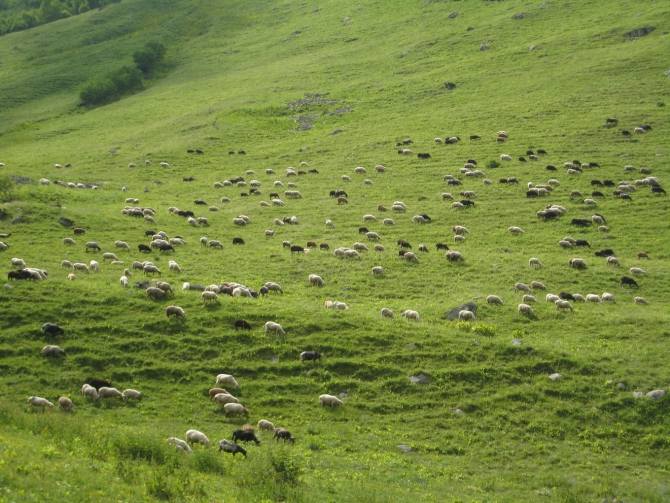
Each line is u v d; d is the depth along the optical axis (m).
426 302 37.00
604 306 36.41
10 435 17.59
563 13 105.12
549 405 26.48
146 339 29.27
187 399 25.81
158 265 42.19
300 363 28.38
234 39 134.62
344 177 64.06
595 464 23.20
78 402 24.67
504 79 86.81
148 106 101.00
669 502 20.62
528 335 32.41
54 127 95.50
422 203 56.31
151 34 140.75
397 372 28.25
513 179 58.78
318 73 104.06
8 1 190.62
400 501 18.48
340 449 22.91
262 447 22.00
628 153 62.06
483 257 44.16
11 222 47.56
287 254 45.28
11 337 28.55
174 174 70.00
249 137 81.81
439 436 24.59
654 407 25.98
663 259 43.75
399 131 76.56
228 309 32.22
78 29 149.38
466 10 117.81
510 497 20.52
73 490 14.13
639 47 85.88
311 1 149.38
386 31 118.69
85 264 40.28
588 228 49.09
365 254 45.16
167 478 16.30
